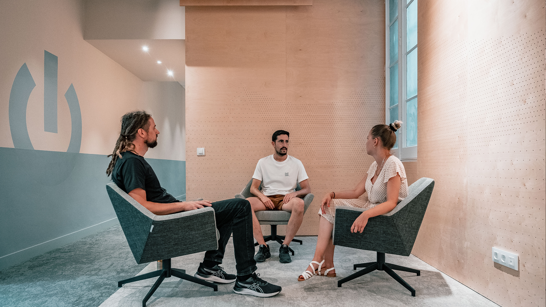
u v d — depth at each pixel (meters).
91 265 2.71
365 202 2.33
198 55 3.79
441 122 2.43
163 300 1.90
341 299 1.90
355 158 3.82
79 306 1.84
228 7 3.81
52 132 3.45
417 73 2.84
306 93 3.83
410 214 1.92
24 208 2.99
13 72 2.90
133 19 3.96
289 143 3.81
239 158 3.78
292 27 3.83
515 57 1.72
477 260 1.99
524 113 1.65
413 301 1.87
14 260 2.79
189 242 1.76
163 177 7.06
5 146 2.80
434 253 2.50
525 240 1.62
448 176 2.32
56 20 3.49
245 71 3.81
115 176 1.85
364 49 3.85
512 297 1.70
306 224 3.80
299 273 2.39
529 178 1.61
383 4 3.86
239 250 1.97
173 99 7.85
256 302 1.86
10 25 2.87
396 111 3.57
